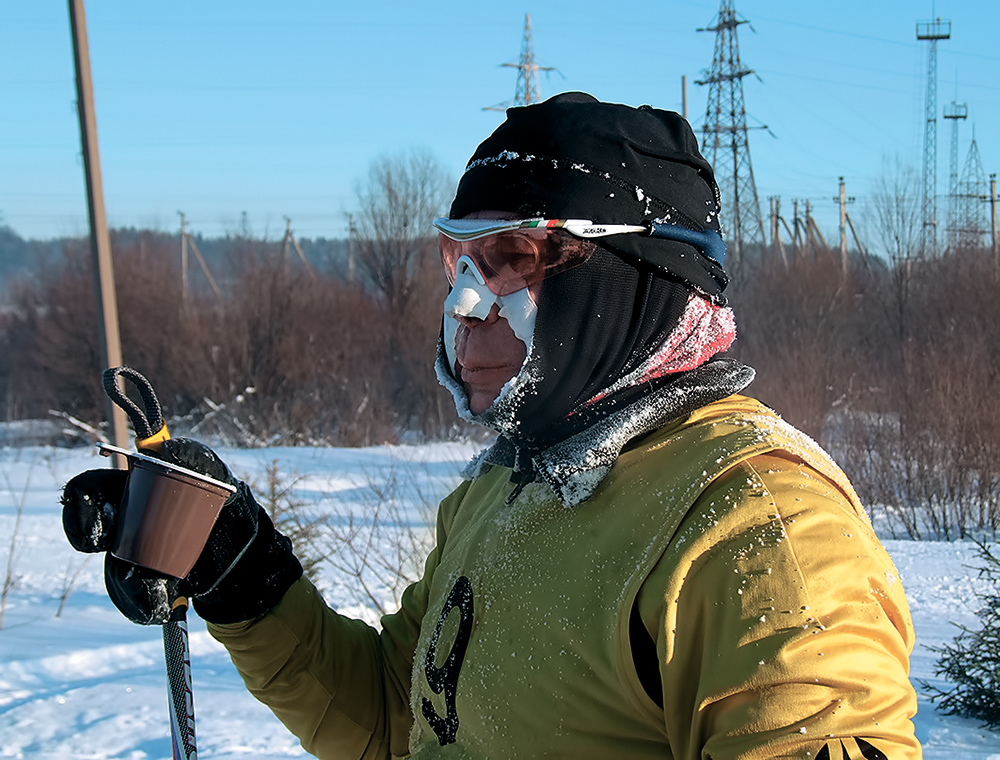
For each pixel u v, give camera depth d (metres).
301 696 1.67
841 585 1.00
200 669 5.12
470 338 1.34
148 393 1.52
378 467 13.68
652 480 1.19
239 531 1.60
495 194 1.32
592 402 1.29
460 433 20.34
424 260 26.83
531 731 1.18
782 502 1.07
